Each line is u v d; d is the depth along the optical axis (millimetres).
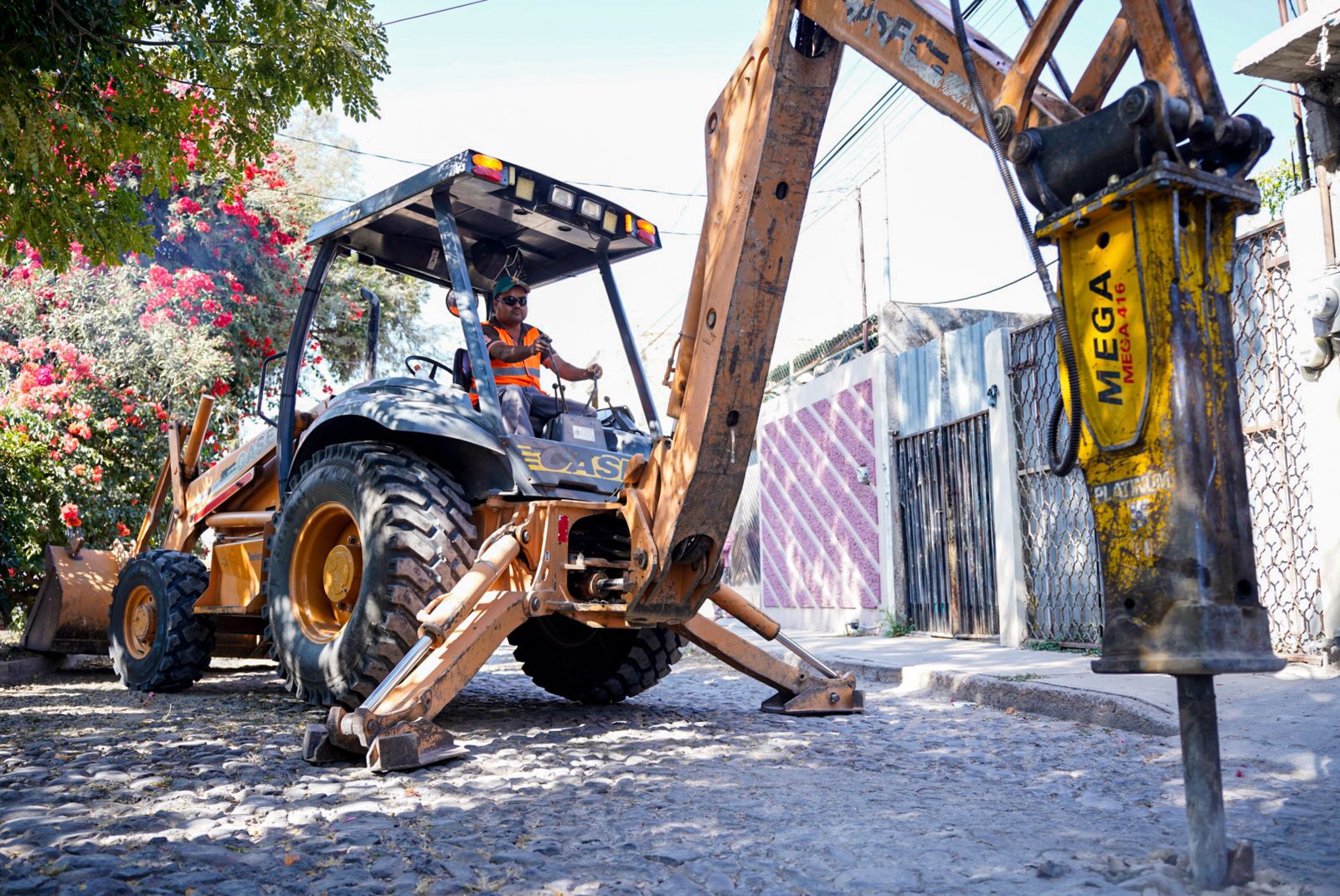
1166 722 4254
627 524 4641
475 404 4992
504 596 4293
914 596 9953
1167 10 2176
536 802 3113
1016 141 2420
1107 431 2166
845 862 2432
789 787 3338
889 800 3137
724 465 4105
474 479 4781
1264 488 6125
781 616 13203
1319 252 5523
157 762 3676
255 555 6117
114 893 2207
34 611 7543
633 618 4391
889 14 3152
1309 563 5781
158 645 6316
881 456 10367
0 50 4688
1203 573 1987
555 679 5883
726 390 4023
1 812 2912
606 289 5758
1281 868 2285
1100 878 2215
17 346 10523
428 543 4391
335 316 14352
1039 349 7867
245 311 12883
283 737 4262
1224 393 2090
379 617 4352
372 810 2994
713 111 4168
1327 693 4539
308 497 4992
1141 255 2105
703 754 3975
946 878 2291
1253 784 3223
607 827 2799
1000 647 7996
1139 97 2096
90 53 4965
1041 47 2484
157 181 5719
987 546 8633
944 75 2916
